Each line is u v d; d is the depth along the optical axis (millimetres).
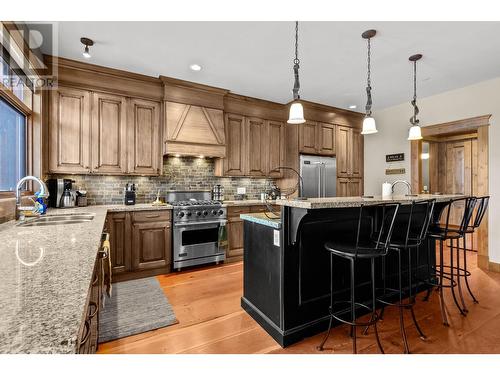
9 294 679
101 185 3508
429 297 2689
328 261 2131
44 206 2400
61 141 3008
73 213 2459
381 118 5039
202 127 3773
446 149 5305
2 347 451
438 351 1791
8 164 2455
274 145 4562
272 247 2033
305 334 1956
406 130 4641
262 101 4395
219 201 3959
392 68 3238
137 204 3572
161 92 3582
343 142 5074
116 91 3301
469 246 4648
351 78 3543
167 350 1815
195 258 3553
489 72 3383
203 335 2006
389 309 2439
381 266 2457
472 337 1965
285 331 1883
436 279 2832
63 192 3059
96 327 1599
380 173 5062
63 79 3008
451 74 3434
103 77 3221
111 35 2494
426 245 2879
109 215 3016
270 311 2045
